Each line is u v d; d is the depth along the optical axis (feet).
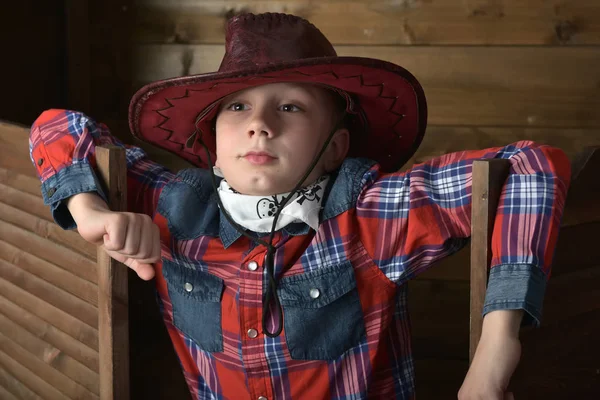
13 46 5.42
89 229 3.25
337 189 3.36
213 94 3.36
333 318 3.29
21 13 5.47
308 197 3.34
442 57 5.33
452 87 5.35
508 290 2.72
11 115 5.43
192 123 3.68
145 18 5.75
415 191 3.17
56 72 5.79
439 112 5.39
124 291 3.55
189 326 3.54
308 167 3.31
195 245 3.50
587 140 5.22
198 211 3.58
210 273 3.48
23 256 4.27
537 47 5.20
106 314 3.54
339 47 5.46
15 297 4.42
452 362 5.41
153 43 5.76
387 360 3.51
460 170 3.11
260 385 3.41
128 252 3.19
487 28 5.25
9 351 4.57
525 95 5.26
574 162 3.73
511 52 5.24
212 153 3.91
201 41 5.68
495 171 2.84
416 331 5.49
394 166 4.00
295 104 3.29
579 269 3.76
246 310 3.35
